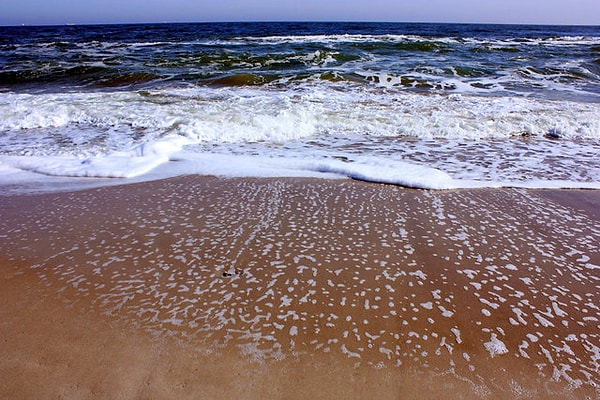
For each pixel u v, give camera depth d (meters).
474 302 2.71
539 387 2.09
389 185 4.73
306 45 17.89
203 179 4.88
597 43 21.52
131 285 2.83
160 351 2.25
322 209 4.07
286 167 5.27
